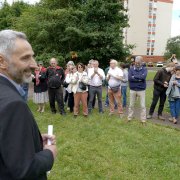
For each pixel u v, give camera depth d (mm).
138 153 6539
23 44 1820
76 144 7000
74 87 9875
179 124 9492
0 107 1614
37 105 11633
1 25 35938
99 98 10531
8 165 1591
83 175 5355
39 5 24234
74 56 21688
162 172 5629
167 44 70625
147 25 78438
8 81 1809
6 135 1587
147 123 9438
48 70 10297
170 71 9711
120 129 8508
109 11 21859
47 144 2045
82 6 22219
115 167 5754
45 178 1915
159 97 10227
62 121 9375
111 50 21672
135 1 75688
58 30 22344
